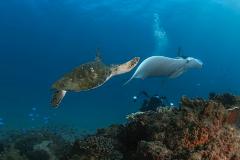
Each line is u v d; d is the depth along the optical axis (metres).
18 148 11.98
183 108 5.16
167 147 4.59
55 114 32.72
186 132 4.59
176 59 8.19
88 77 4.01
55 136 13.05
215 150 4.30
